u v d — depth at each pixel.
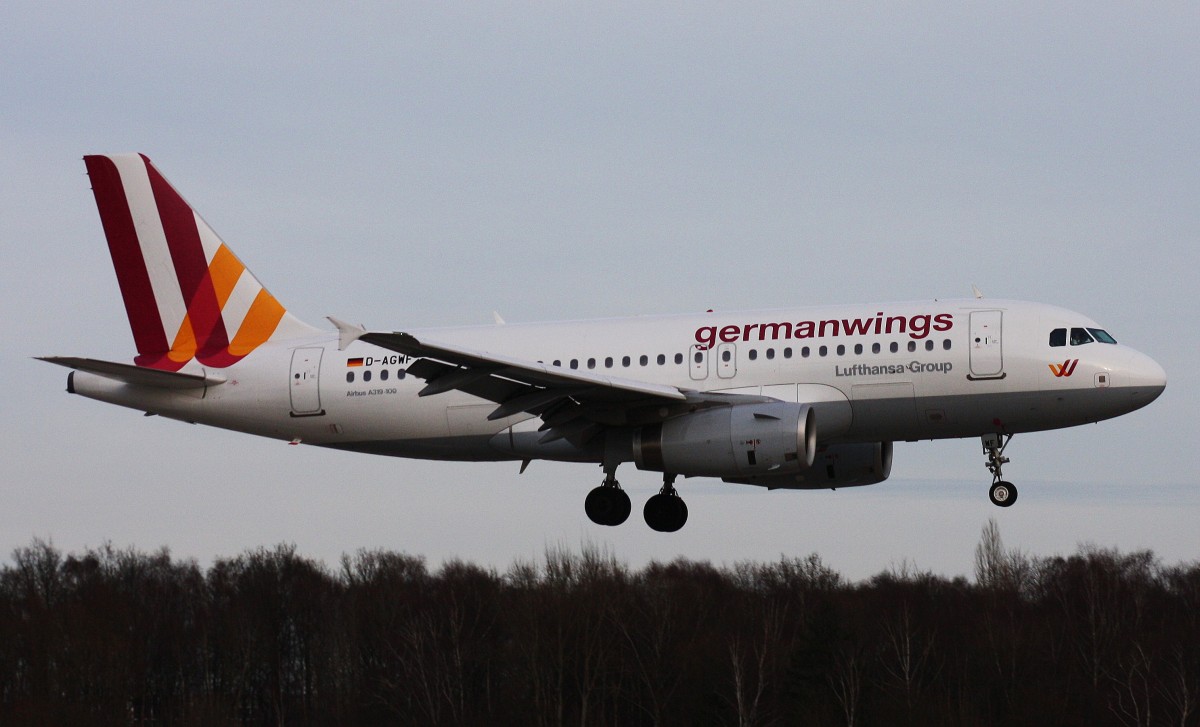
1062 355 105.81
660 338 114.38
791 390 109.25
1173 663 147.50
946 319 108.56
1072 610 167.25
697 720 140.00
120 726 148.38
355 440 122.12
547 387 103.38
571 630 149.50
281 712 162.00
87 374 127.44
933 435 110.25
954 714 137.75
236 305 127.25
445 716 151.00
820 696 139.25
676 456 105.56
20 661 154.75
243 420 124.31
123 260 128.62
